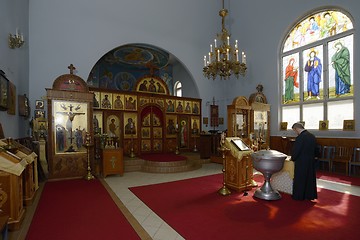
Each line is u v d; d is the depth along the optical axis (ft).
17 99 20.31
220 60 21.21
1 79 14.58
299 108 30.25
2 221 6.70
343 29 25.75
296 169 14.60
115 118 31.73
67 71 28.35
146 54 35.65
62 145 21.48
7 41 17.31
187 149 37.96
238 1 38.91
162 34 35.76
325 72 27.25
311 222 11.14
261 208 13.16
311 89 28.91
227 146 17.10
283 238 9.53
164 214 12.46
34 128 22.63
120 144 31.83
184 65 38.04
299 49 30.22
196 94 43.32
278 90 32.58
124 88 45.32
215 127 40.81
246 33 37.50
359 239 9.39
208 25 40.42
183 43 37.86
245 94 37.76
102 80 42.91
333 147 24.84
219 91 41.63
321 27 27.96
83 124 22.43
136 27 33.53
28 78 25.59
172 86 51.11
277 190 16.56
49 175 20.83
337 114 26.23
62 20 28.30
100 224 11.18
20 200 11.33
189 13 38.06
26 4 25.07
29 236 9.93
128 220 11.66
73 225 11.07
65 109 21.68
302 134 14.60
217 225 10.92
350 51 25.02
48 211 12.94
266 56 34.30
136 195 16.12
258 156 14.73
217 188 17.90
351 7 24.64
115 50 33.50
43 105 25.94
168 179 21.47
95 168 23.48
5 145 12.32
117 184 19.51
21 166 10.68
